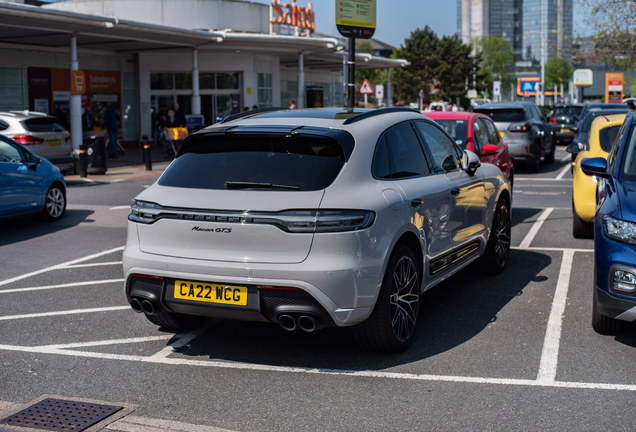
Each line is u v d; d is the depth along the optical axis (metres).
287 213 3.93
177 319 5.01
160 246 4.24
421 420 3.52
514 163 19.72
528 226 9.66
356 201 4.02
